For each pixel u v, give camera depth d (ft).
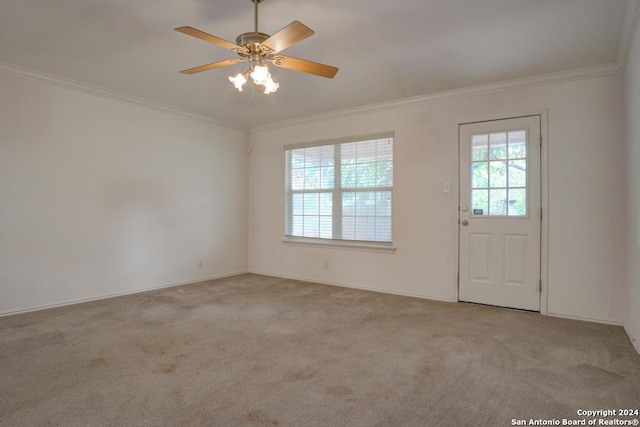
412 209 13.75
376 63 10.44
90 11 7.72
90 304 12.38
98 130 12.95
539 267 11.48
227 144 17.65
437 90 12.82
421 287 13.57
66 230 12.19
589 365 7.65
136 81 12.04
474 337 9.36
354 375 7.24
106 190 13.19
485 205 12.38
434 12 7.71
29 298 11.41
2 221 10.87
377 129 14.52
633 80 8.59
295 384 6.86
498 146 12.14
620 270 10.34
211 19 8.04
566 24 8.20
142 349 8.49
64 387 6.68
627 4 7.36
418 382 6.95
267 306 12.30
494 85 12.02
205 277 16.69
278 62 7.54
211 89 12.81
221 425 5.57
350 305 12.47
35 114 11.46
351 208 15.37
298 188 17.07
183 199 15.75
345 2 7.31
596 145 10.64
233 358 8.03
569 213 11.02
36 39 9.06
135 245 14.08
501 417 5.79
